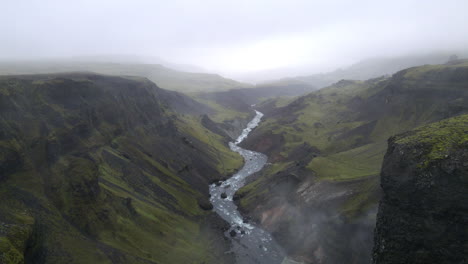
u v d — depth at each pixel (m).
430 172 35.91
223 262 63.88
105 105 91.38
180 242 65.31
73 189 56.12
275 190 88.81
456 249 32.00
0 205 42.09
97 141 79.31
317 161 91.25
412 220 36.41
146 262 52.66
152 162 93.69
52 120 66.31
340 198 68.06
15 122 55.66
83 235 50.00
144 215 66.62
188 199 88.69
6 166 47.94
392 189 39.53
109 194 64.19
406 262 35.78
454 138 37.88
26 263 36.56
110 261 47.34
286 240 70.75
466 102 93.19
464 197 32.53
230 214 88.06
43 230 44.00
